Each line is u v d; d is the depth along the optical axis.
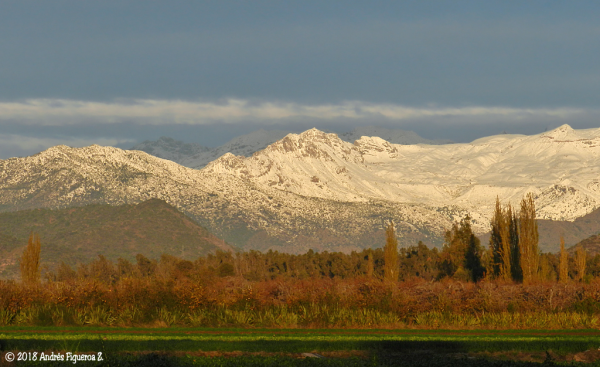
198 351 46.59
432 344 49.78
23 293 61.88
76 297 61.81
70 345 46.00
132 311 61.12
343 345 48.56
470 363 41.97
